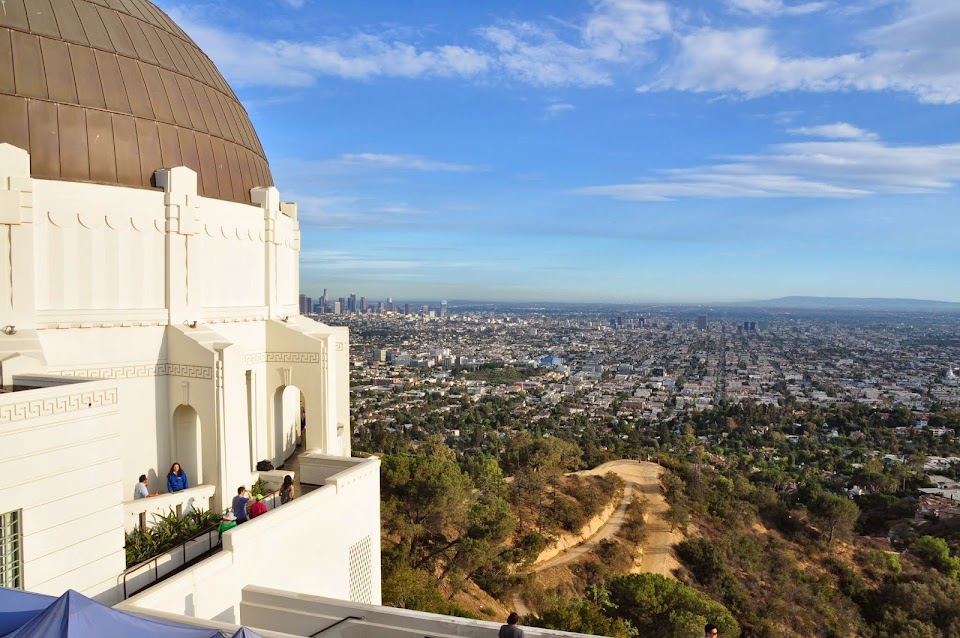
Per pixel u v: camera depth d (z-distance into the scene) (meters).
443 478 39.00
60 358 15.53
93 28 17.30
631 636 35.28
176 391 17.50
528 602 41.75
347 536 18.42
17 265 14.66
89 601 8.67
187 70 19.78
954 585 59.81
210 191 19.52
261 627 13.41
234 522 15.16
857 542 75.88
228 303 20.03
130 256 16.84
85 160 16.22
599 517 61.66
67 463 11.64
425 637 11.79
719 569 56.72
